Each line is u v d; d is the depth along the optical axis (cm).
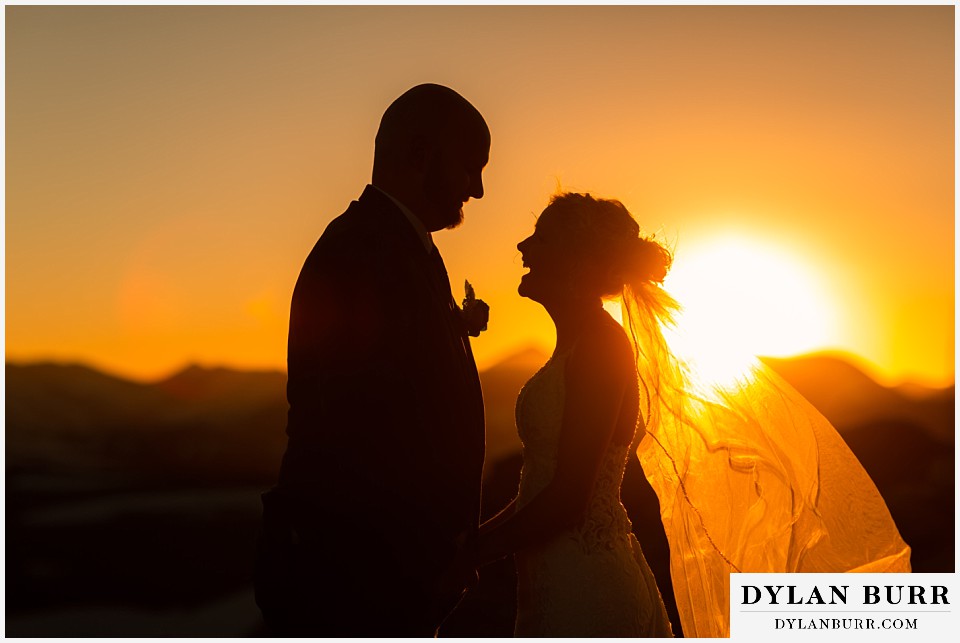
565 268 330
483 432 325
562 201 335
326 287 307
